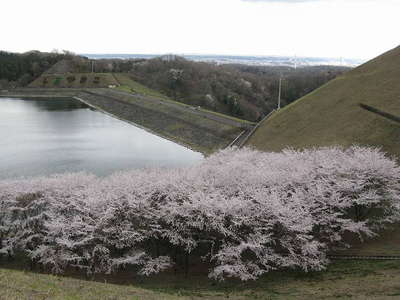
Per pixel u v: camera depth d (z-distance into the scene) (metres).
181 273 26.28
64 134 91.06
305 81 180.00
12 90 183.25
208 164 40.00
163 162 65.81
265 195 27.88
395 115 50.25
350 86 64.44
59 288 18.11
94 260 27.02
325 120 57.78
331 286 21.89
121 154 71.50
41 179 33.00
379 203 32.50
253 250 24.58
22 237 29.27
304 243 25.77
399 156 43.19
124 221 26.89
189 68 197.88
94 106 143.12
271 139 61.53
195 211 26.42
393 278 21.70
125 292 19.38
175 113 102.38
